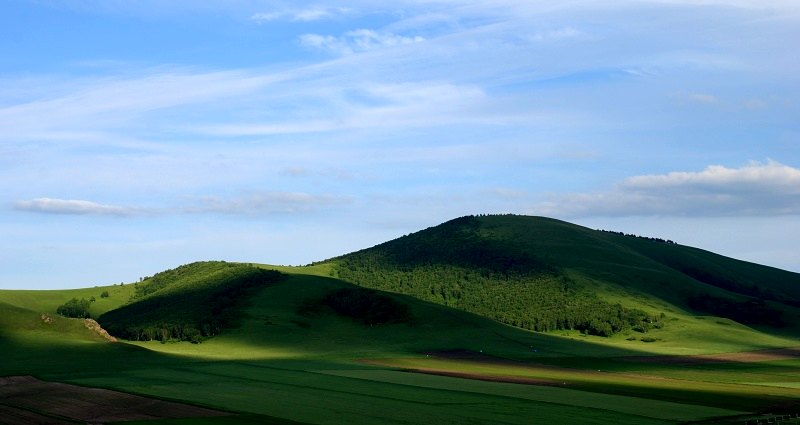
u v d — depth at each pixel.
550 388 116.56
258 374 127.81
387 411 90.06
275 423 81.19
